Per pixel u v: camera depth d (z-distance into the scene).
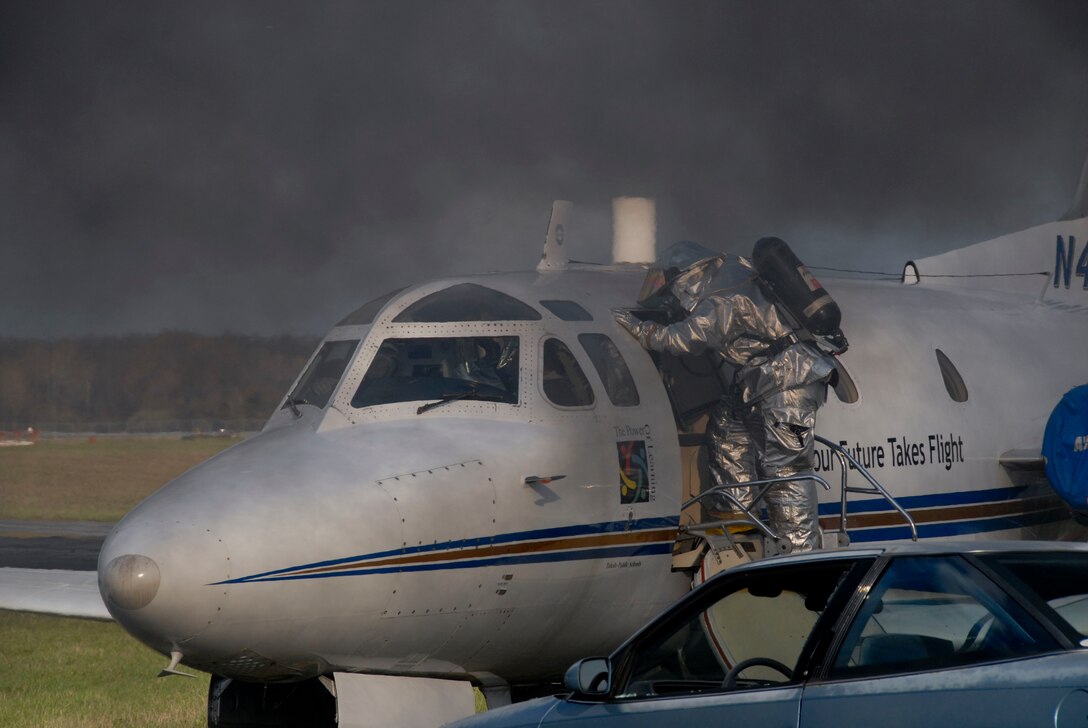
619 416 31.48
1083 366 45.72
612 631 31.66
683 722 18.22
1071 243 51.12
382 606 27.17
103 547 26.22
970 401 40.75
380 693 28.83
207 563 25.33
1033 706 14.84
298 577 26.12
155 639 25.88
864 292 42.97
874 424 37.50
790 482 32.06
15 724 39.78
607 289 34.78
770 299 32.75
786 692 17.31
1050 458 39.22
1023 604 15.99
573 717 19.77
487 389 30.73
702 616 19.53
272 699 31.58
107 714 41.09
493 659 30.20
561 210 38.00
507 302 32.44
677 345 32.25
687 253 34.00
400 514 27.36
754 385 32.34
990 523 40.62
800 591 18.61
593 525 30.28
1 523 137.62
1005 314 46.09
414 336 31.25
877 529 36.91
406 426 29.55
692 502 32.22
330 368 31.64
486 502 28.55
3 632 64.94
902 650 16.67
